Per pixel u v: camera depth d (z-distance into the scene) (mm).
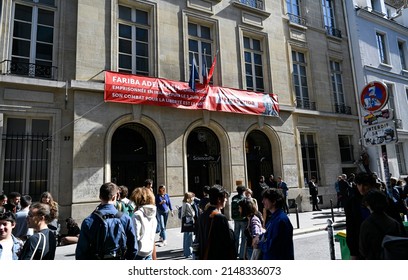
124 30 10133
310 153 13945
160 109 9984
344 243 4281
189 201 6469
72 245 7148
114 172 9375
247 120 11859
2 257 2941
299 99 14070
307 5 15305
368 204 2836
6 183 7848
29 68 8422
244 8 12703
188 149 11125
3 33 8188
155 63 10180
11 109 7918
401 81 17562
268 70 12961
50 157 8320
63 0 9117
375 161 14867
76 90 8680
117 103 9234
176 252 6664
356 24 16422
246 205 4457
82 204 8188
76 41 8992
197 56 11477
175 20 10891
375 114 5086
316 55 14992
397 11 20516
